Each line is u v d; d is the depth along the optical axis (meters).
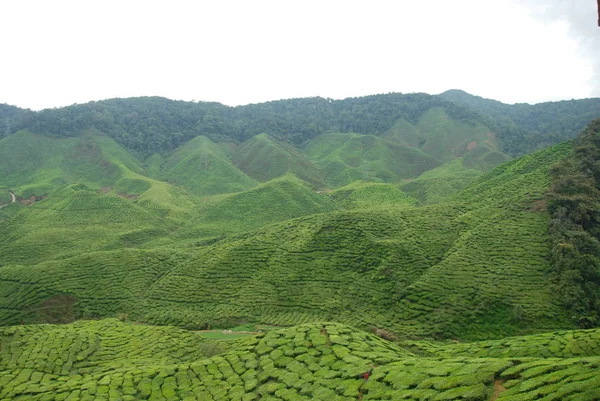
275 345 45.81
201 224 150.12
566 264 60.16
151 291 80.69
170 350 53.53
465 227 82.94
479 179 129.62
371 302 66.50
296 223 100.69
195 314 71.00
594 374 24.98
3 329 58.47
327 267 77.50
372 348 42.09
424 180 196.00
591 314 54.56
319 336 45.59
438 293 63.12
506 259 67.31
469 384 28.77
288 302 70.50
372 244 79.62
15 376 46.06
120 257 92.31
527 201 83.00
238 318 68.44
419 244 78.62
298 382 37.16
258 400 36.38
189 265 88.69
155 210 162.75
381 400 30.48
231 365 43.97
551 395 23.66
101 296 78.94
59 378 45.59
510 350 44.16
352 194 178.50
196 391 39.56
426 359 37.53
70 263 88.75
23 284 82.25
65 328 60.88
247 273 81.00
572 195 74.44
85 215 145.12
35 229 132.12
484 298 60.16
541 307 56.97
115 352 53.34
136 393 39.88
